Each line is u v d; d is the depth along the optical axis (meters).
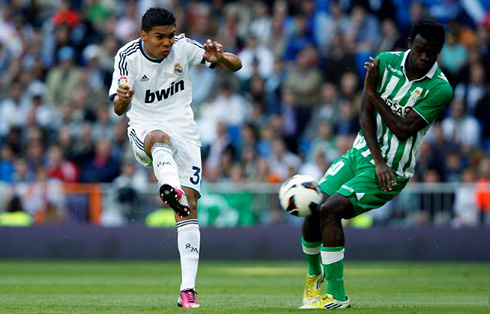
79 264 38.03
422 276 30.69
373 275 31.27
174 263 38.69
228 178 43.25
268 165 42.06
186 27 51.38
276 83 47.84
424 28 17.25
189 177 18.56
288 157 43.50
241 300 20.58
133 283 27.03
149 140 18.14
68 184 41.06
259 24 50.41
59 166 44.44
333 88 45.91
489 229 38.22
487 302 20.22
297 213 17.84
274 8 51.28
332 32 49.62
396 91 17.78
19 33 53.88
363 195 17.70
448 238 38.47
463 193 38.59
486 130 45.25
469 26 49.47
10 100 49.81
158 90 18.59
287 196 17.89
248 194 39.88
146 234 40.06
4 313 16.94
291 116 46.41
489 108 45.25
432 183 39.19
